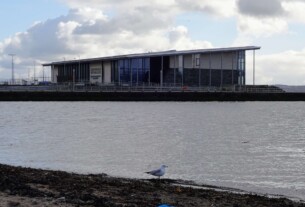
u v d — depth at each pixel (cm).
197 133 5253
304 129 6112
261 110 10388
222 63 13975
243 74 14288
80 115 7788
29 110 8850
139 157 3325
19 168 2306
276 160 3259
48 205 1415
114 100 12125
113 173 2639
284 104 13150
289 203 1797
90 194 1627
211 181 2445
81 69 14700
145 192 1795
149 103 11750
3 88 12188
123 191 1777
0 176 1897
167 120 7031
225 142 4412
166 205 1491
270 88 14862
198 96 12925
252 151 3772
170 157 3347
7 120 6688
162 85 13025
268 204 1728
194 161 3167
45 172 2217
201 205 1623
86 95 11975
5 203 1422
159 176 2353
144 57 13012
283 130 5925
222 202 1698
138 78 13112
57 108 9481
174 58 13325
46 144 4050
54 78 16062
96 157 3297
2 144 4016
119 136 4803
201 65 13675
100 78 13775
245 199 1797
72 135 4834
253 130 5838
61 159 3180
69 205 1427
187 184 2291
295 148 4019
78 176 2172
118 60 12988
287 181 2498
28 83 14488
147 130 5512
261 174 2697
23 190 1619
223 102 13050
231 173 2711
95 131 5306
